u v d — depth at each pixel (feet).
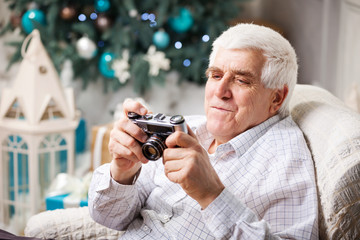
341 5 9.29
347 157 3.27
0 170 7.06
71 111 7.00
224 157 3.81
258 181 3.51
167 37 10.55
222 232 2.97
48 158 8.20
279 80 3.70
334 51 9.88
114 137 3.43
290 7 13.01
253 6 14.21
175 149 2.99
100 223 4.00
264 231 2.92
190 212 3.64
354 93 6.01
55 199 5.54
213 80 3.81
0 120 6.79
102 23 10.07
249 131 3.76
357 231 3.21
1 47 12.50
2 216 7.31
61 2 10.27
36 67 6.61
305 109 4.33
